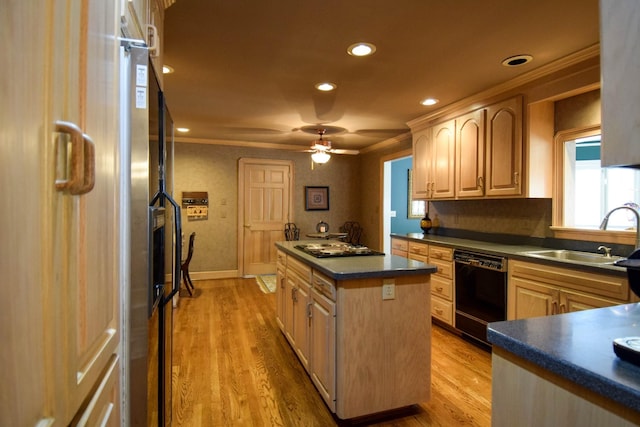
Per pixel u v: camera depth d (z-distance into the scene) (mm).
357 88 3199
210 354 2984
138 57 1091
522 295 2721
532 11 1953
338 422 2064
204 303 4473
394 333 2064
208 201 5832
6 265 413
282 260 3283
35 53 479
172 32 2199
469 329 3207
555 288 2467
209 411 2170
